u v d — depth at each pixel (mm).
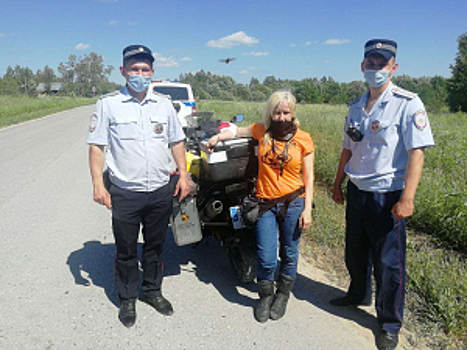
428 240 4211
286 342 2736
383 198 2672
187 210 3297
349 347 2697
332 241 4211
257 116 15703
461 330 2762
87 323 2920
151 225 2996
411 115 2496
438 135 8273
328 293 3400
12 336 2742
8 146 11195
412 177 2484
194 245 4066
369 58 2590
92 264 3867
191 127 4016
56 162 8641
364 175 2760
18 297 3244
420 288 3189
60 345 2666
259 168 2953
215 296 3346
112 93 2814
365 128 2734
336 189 3260
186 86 11227
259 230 2961
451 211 4207
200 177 3500
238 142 3191
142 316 3037
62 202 5766
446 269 3479
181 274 3732
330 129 10219
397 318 2682
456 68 39875
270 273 2992
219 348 2658
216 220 3629
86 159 8977
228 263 3979
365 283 3100
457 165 6172
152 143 2834
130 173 2807
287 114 2809
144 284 3145
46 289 3385
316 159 6984
